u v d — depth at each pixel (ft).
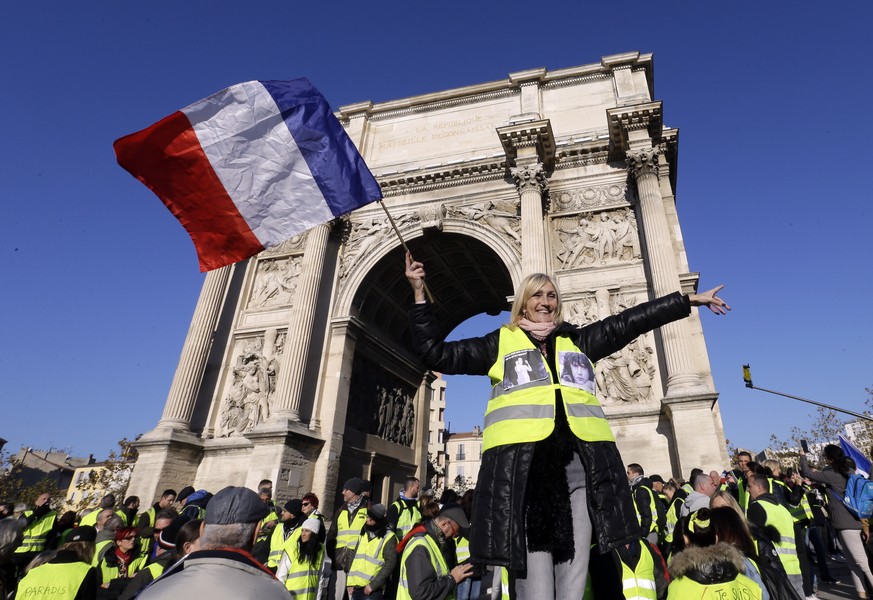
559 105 106.01
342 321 96.32
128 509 48.75
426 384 128.98
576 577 9.11
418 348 11.35
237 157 19.75
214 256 19.38
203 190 19.56
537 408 9.70
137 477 83.51
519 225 94.22
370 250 101.86
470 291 121.08
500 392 10.38
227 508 12.25
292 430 80.48
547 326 11.12
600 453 9.55
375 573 34.35
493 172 101.40
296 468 81.10
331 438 87.61
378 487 105.40
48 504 45.50
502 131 94.02
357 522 42.80
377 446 104.27
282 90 20.63
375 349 106.83
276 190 19.58
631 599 13.97
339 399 91.30
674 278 78.84
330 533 49.65
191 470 88.28
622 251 87.81
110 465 182.70
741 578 14.62
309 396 90.68
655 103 87.30
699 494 30.99
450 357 11.23
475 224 96.58
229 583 10.44
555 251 91.25
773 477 41.24
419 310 11.58
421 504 48.52
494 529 8.87
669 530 38.22
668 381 71.31
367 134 117.91
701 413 66.23
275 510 57.06
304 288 96.84
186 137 19.65
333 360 94.27
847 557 37.35
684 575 15.06
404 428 117.91
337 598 47.42
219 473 87.76
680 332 72.59
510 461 9.36
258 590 10.58
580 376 10.37
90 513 46.62
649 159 87.51
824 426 189.26
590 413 9.97
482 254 103.50
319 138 20.15
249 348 99.50
